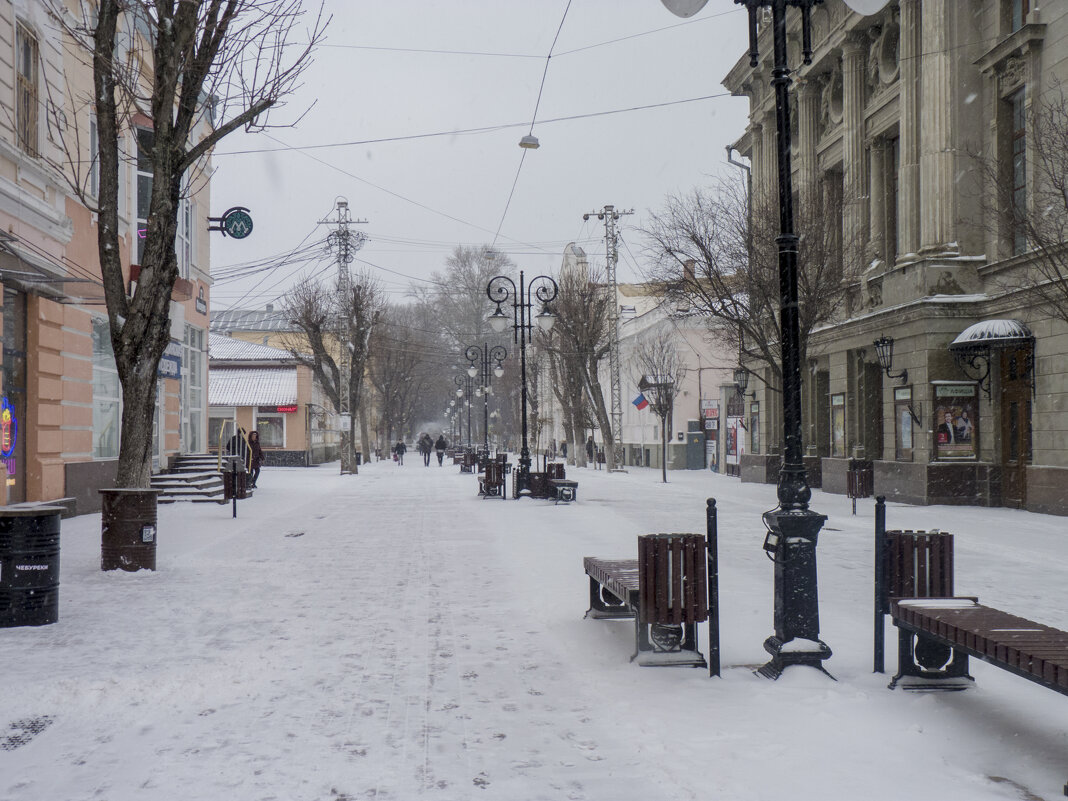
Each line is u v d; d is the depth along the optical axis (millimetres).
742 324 22109
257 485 30703
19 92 15172
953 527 15445
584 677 5695
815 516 5715
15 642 6668
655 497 24219
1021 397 19188
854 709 4969
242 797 3781
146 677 5668
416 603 8305
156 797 3781
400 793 3824
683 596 5812
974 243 20719
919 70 21953
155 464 23688
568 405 52375
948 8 20469
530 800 3750
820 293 21656
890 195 24641
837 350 26562
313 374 55406
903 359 21797
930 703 5082
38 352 16250
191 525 16219
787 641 5699
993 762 4164
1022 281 18375
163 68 10398
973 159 20234
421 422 118000
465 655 6289
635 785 3916
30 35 15562
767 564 11062
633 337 52656
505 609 8016
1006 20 19516
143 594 8734
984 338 18453
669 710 4973
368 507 20641
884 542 5816
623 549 12484
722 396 41938
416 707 5070
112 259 10641
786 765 4117
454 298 72250
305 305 41594
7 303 15305
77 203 17594
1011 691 5352
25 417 16125
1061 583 9555
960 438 20500
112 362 20641
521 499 23281
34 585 7250
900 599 5570
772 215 21984
